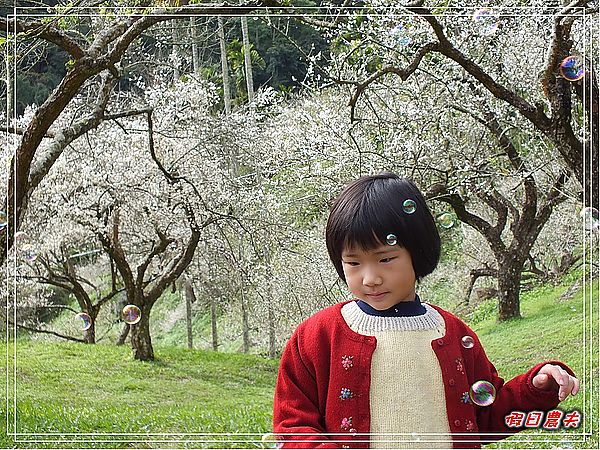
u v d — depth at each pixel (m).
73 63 5.98
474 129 10.62
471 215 12.59
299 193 11.85
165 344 18.86
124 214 13.29
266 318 15.12
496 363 9.78
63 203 12.80
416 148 9.52
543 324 11.48
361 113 10.24
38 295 16.88
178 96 12.80
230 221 12.27
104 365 12.73
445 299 15.79
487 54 9.84
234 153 12.59
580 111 7.93
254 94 13.41
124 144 12.84
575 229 13.52
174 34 11.60
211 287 15.21
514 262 12.60
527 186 12.27
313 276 12.43
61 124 12.15
